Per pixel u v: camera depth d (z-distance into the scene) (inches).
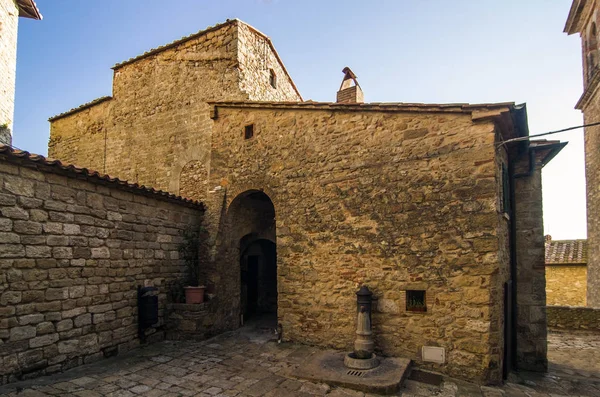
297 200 296.2
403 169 251.4
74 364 221.0
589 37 571.8
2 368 183.0
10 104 447.5
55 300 211.6
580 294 631.2
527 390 220.5
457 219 228.7
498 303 218.8
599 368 287.9
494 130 224.4
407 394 196.9
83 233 231.8
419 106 245.3
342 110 281.3
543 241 278.1
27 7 466.9
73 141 497.7
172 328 301.0
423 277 236.1
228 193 339.9
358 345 230.8
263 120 326.3
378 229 256.1
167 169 410.0
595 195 545.6
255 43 431.5
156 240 296.4
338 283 269.3
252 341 297.4
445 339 225.0
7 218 188.7
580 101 582.9
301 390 200.1
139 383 202.5
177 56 426.0
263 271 451.2
